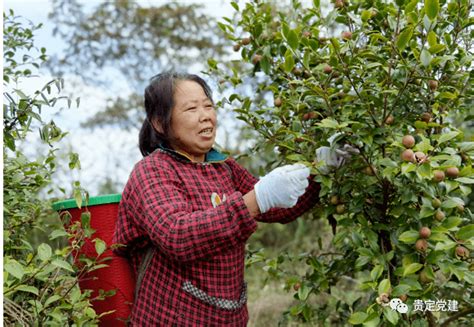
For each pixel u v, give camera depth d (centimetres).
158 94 164
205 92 167
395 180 143
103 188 552
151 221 145
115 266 167
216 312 155
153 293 155
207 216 139
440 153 141
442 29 164
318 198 180
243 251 171
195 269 153
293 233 514
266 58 187
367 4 176
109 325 168
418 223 144
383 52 168
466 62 160
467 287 185
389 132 150
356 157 155
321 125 141
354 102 158
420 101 164
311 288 184
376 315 138
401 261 160
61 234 153
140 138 180
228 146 489
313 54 164
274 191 140
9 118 163
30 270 145
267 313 320
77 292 151
